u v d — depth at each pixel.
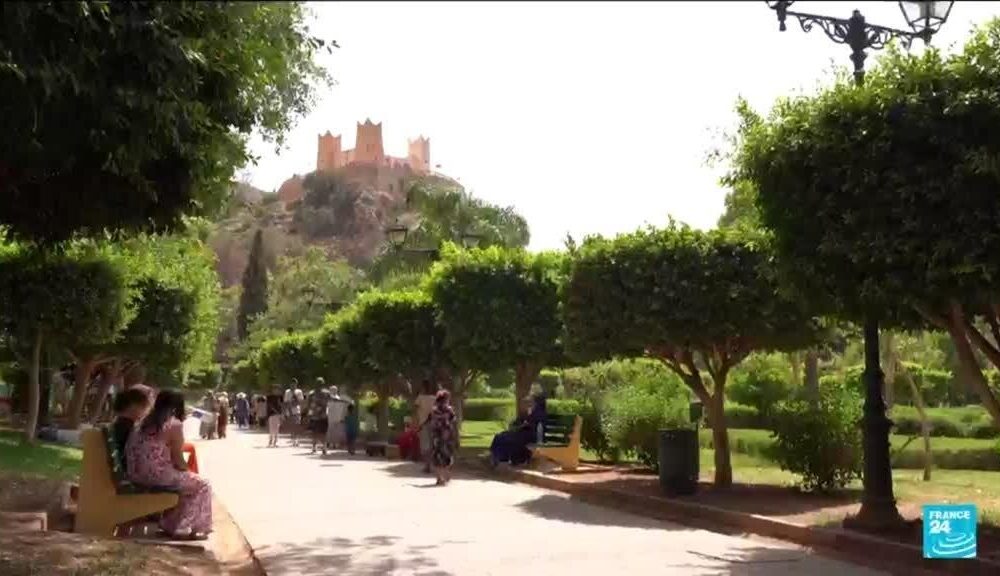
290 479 16.17
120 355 23.59
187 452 10.43
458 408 25.50
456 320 19.83
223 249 103.75
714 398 13.19
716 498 11.62
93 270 17.52
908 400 30.88
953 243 6.88
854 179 7.55
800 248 8.14
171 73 5.43
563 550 8.59
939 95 7.20
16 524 7.89
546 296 19.50
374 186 116.06
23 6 4.77
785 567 7.77
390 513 11.40
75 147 6.12
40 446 16.97
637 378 17.38
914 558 7.78
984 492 12.05
